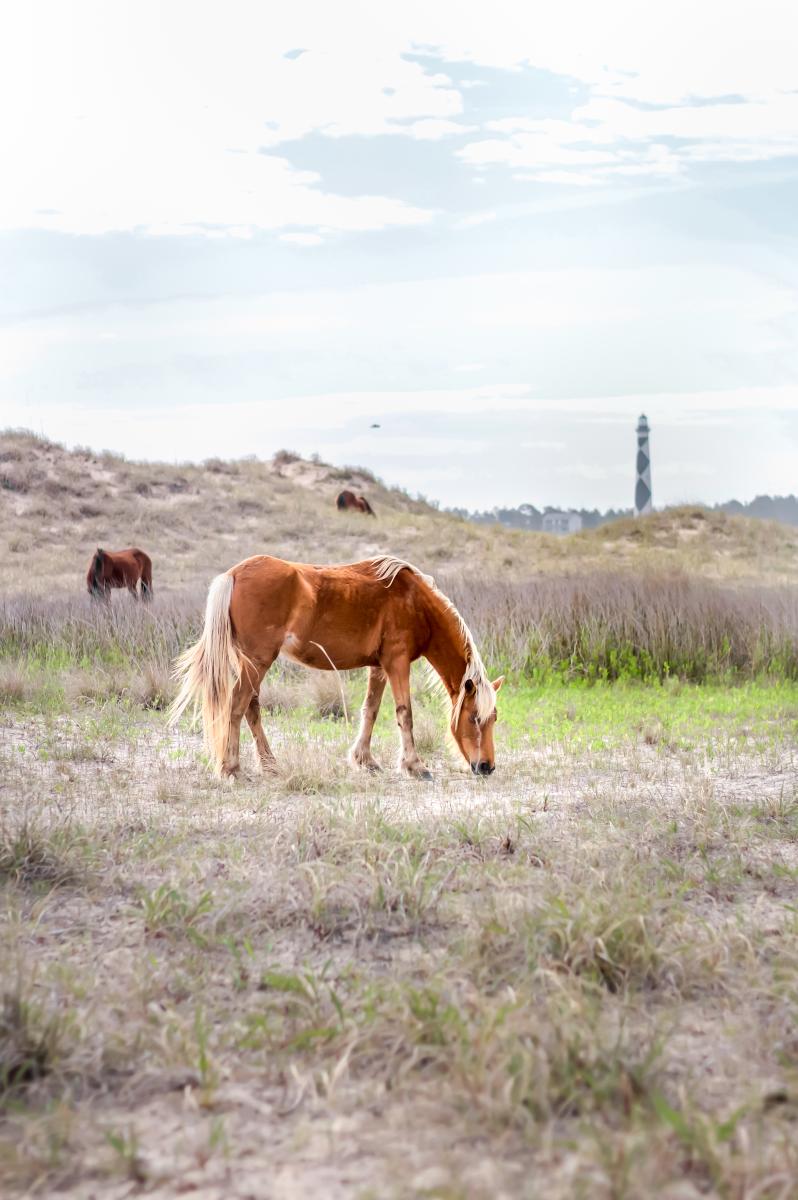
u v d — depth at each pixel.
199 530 32.44
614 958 3.67
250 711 7.58
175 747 8.62
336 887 4.46
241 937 4.08
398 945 4.02
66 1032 3.13
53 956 3.85
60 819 5.56
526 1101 2.75
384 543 32.69
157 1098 2.89
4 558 27.02
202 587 20.80
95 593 17.67
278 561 7.60
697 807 6.06
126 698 10.63
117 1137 2.65
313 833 5.32
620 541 37.09
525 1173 2.47
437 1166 2.52
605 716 10.37
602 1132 2.62
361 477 43.09
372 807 5.91
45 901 4.36
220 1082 2.97
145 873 4.82
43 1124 2.68
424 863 4.75
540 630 13.77
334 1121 2.76
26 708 9.86
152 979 3.59
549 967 3.63
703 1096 2.89
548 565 30.47
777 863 5.10
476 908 4.21
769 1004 3.47
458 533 35.34
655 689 12.59
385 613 7.82
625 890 4.27
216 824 5.82
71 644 13.46
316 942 4.04
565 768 7.85
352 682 11.87
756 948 3.91
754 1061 3.11
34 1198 2.41
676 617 14.23
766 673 13.52
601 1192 2.36
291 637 7.50
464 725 7.67
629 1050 3.04
